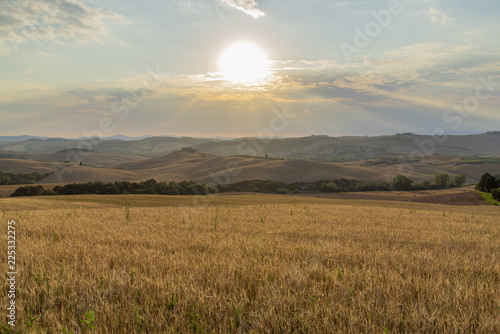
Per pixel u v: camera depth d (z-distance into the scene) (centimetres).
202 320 395
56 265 610
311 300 438
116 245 829
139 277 528
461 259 755
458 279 570
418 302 447
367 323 385
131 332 368
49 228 1181
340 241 1034
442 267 661
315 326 374
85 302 439
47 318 400
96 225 1338
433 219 2144
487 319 395
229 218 1811
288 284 502
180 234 1097
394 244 1005
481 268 669
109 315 400
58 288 477
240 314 395
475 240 1145
